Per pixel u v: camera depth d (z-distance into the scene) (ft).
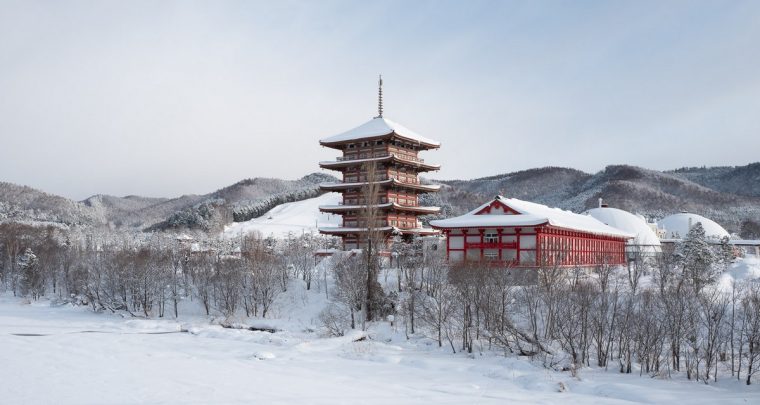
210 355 208.74
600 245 401.49
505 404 146.61
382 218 402.11
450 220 325.21
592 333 211.41
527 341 217.97
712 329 202.69
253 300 313.53
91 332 263.70
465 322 230.07
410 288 271.90
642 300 240.32
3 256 490.08
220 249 524.11
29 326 281.13
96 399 143.54
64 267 435.12
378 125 420.36
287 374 177.37
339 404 142.10
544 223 295.89
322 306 306.55
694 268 281.13
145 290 320.70
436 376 179.32
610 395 159.53
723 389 174.29
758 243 599.98
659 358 206.08
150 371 178.60
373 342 237.04
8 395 146.82
